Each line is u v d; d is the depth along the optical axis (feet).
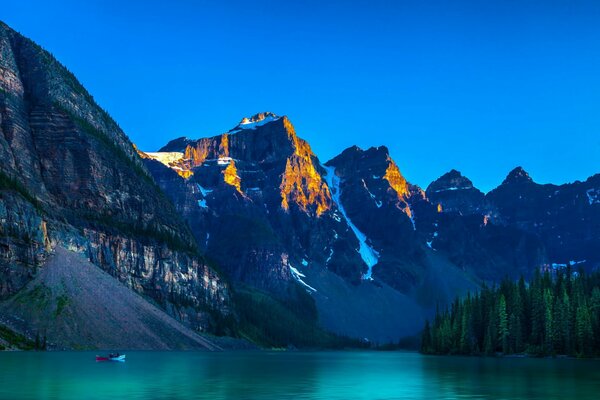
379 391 337.93
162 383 359.87
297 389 344.28
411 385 372.79
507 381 394.93
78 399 279.90
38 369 431.43
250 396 305.12
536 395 315.37
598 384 372.99
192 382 371.35
